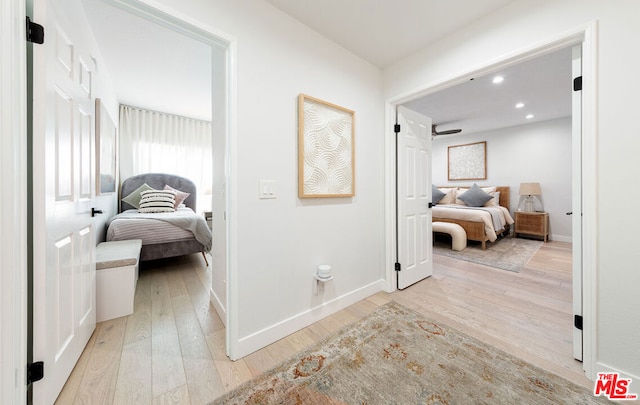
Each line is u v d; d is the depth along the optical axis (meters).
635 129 1.16
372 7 1.64
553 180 4.71
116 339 1.63
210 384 1.27
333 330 1.77
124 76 3.00
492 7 1.64
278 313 1.67
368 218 2.33
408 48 2.10
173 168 4.57
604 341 1.26
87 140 1.54
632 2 1.17
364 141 2.28
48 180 1.02
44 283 1.00
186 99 3.80
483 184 5.54
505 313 2.00
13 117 0.81
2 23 0.79
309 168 1.82
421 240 2.76
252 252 1.53
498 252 3.93
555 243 4.50
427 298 2.30
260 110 1.55
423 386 1.25
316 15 1.71
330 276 1.83
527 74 2.79
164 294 2.35
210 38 1.37
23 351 0.86
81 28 1.57
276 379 1.30
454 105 3.83
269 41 1.59
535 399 1.17
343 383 1.28
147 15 1.19
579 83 1.38
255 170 1.53
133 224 2.69
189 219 2.99
